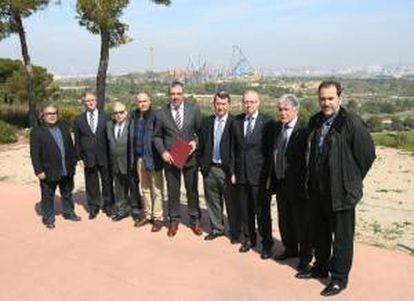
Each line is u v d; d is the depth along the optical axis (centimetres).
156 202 772
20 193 1018
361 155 521
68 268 638
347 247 544
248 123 644
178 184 742
